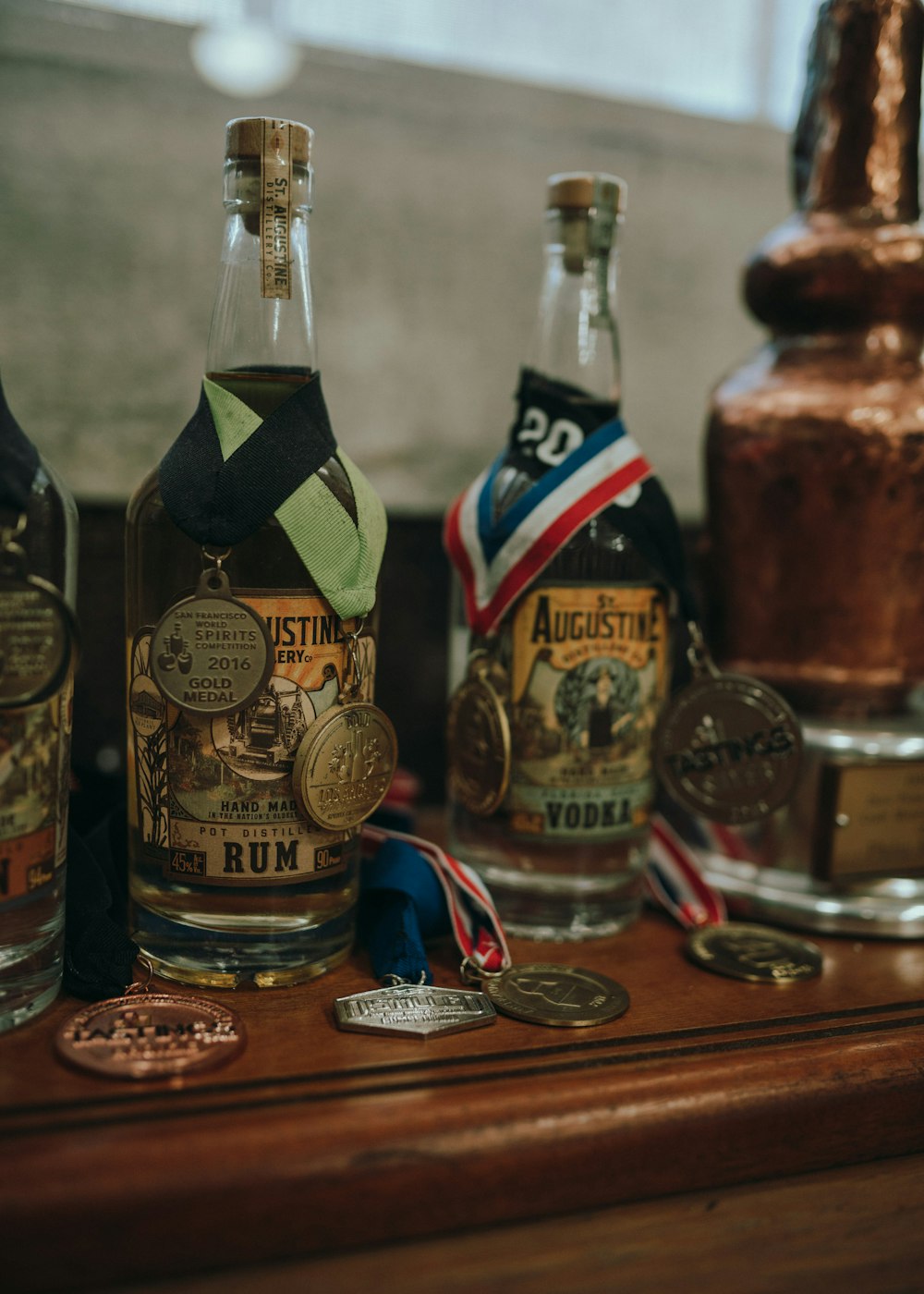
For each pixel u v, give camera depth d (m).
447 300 0.74
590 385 0.54
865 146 0.55
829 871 0.55
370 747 0.44
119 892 0.48
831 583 0.55
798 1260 0.40
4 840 0.39
